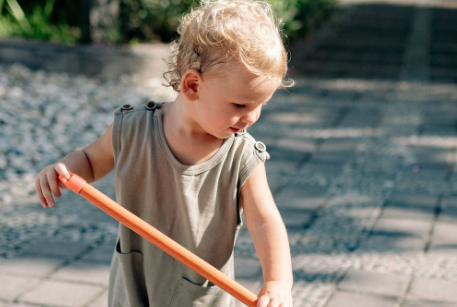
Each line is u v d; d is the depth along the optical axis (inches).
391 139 203.9
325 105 252.1
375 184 162.6
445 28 477.4
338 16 516.1
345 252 123.6
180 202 64.7
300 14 381.7
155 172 65.1
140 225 60.7
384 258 121.0
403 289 109.1
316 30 443.2
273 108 244.7
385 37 435.5
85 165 68.7
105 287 109.7
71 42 302.4
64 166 64.2
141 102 238.8
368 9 585.6
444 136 207.0
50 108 220.4
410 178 166.9
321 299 105.8
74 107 225.1
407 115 235.9
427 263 119.1
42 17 323.9
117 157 66.8
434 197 152.9
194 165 64.0
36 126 201.8
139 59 275.7
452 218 140.3
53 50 272.1
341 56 364.8
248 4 60.8
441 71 326.3
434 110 243.6
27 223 134.1
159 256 67.4
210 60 57.4
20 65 272.5
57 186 65.5
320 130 215.2
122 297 70.6
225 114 58.1
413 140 202.2
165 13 311.7
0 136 189.8
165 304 68.4
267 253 62.7
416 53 378.0
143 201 66.7
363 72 323.3
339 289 109.2
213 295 67.7
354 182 164.2
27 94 234.5
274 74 57.7
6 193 150.4
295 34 373.4
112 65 274.1
